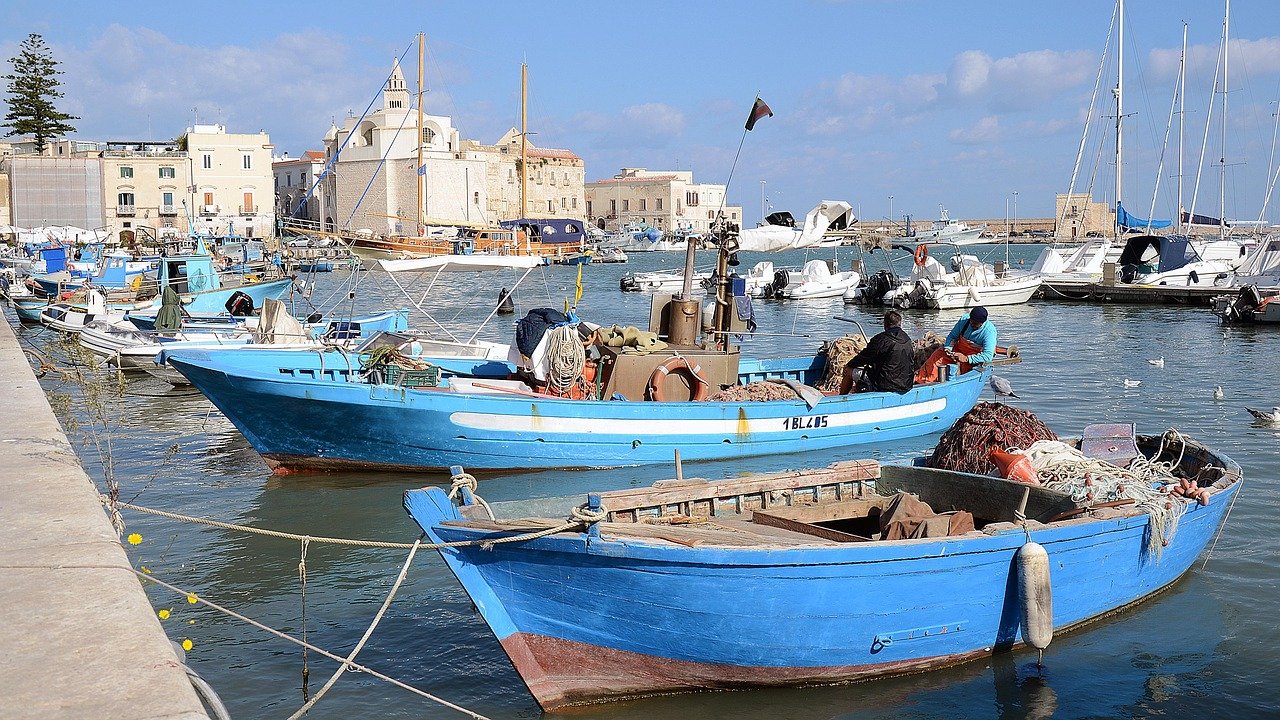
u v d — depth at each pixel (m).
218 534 11.84
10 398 13.07
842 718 7.59
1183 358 27.05
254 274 43.28
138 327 28.20
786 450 15.38
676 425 14.68
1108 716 7.56
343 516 12.70
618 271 83.38
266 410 14.15
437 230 103.62
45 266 52.06
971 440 10.29
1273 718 7.50
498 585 7.53
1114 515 8.76
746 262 102.00
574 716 7.72
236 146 106.81
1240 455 15.10
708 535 7.76
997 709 7.67
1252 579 10.06
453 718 7.57
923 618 7.93
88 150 93.31
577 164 145.00
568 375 14.88
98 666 4.50
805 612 7.58
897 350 16.27
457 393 14.00
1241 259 50.31
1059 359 27.12
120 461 15.65
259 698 7.82
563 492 13.55
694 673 7.78
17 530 6.66
